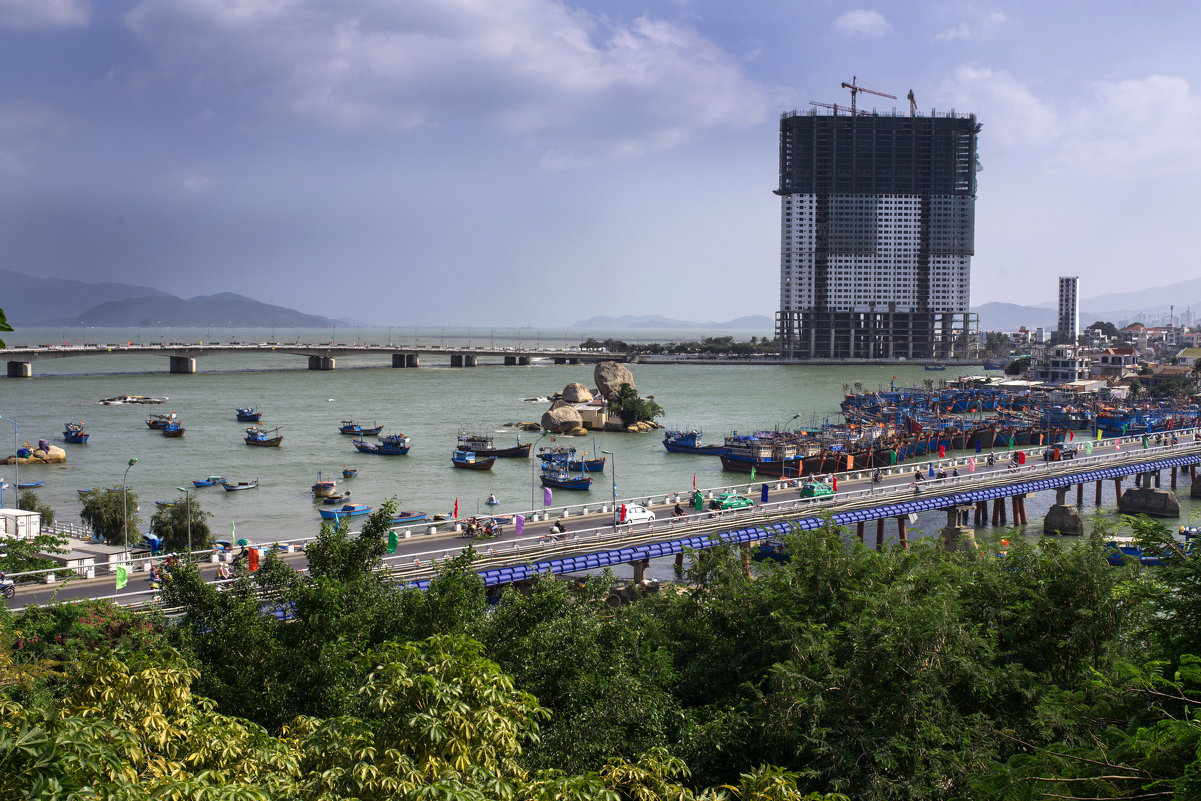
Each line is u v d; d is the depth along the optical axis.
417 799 19.17
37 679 35.09
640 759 26.00
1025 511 131.12
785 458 157.62
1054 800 22.44
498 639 36.66
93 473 154.75
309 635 36.53
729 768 33.91
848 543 46.47
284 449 181.75
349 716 24.47
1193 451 151.50
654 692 34.44
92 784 17.55
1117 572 39.44
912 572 42.09
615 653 36.03
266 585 40.75
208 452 177.25
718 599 42.62
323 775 21.94
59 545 80.56
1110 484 156.88
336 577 42.06
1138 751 23.06
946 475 130.62
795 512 100.62
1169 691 28.67
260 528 116.12
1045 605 38.59
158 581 65.94
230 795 19.52
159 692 25.25
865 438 175.00
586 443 197.88
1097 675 31.64
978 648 36.16
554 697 34.59
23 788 15.98
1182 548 33.66
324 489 135.38
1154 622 32.47
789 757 33.75
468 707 22.53
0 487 124.00
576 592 44.28
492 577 74.56
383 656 25.98
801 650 35.12
